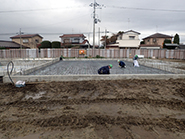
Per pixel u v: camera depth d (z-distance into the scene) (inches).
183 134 106.0
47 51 983.0
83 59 790.5
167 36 1359.5
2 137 103.0
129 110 144.3
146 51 979.3
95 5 943.7
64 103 161.2
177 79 265.6
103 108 148.7
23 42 1421.0
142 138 101.3
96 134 105.2
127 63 594.6
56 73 325.1
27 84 231.9
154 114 136.6
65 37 1428.4
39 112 140.3
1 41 1277.1
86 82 243.0
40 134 105.8
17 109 147.4
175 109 147.9
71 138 100.8
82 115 133.6
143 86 222.7
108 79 260.1
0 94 190.1
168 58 936.3
